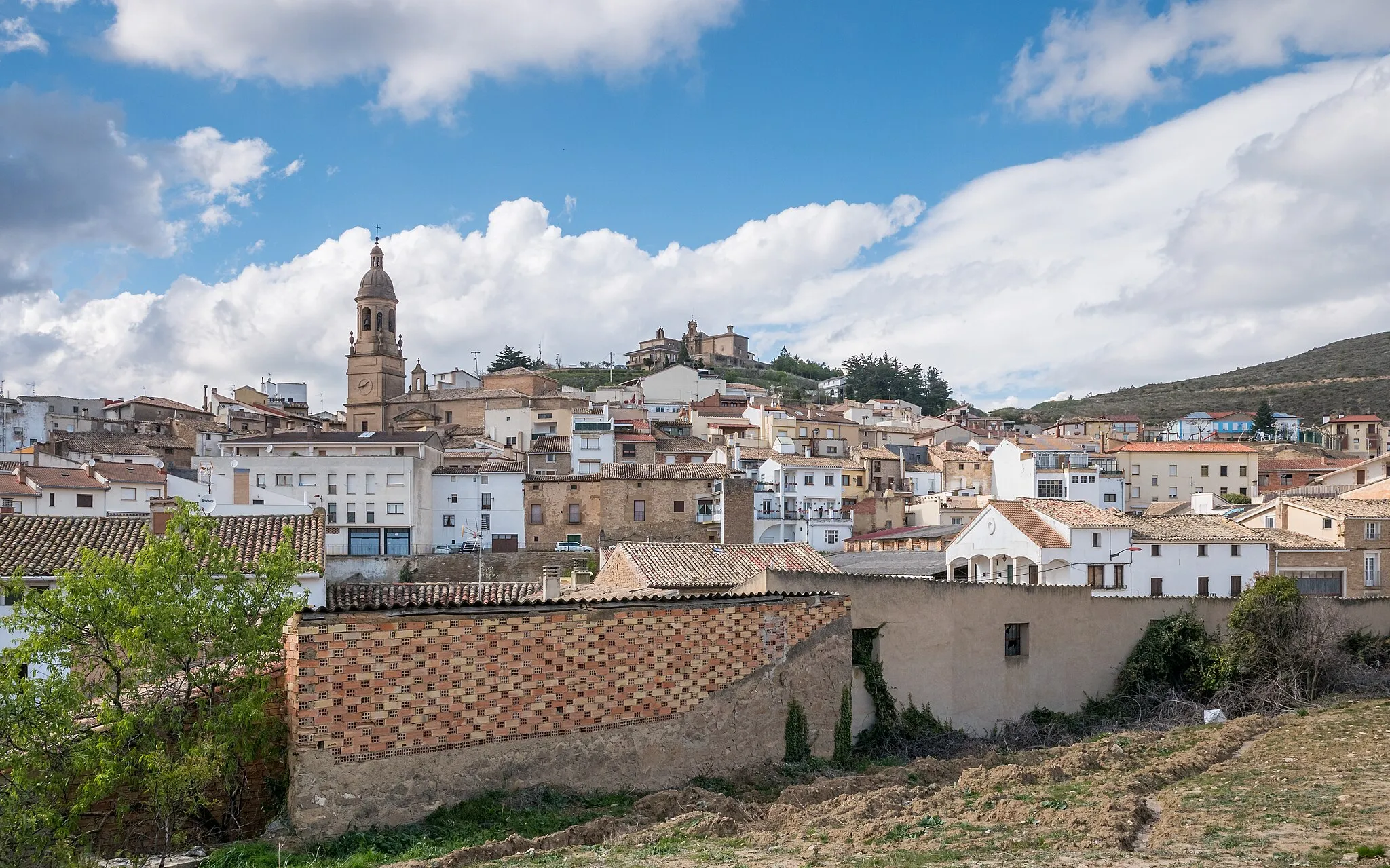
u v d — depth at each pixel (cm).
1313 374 16988
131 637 1678
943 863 1573
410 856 1780
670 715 2338
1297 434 12506
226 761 1800
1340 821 1702
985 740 2994
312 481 7156
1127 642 3419
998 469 9050
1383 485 6097
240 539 3127
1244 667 3244
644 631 2312
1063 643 3275
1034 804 1986
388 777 1972
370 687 1969
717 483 7381
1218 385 18350
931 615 2948
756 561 3475
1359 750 2339
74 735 1733
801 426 10388
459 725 2056
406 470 7175
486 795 2075
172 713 1819
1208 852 1565
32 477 5969
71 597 1766
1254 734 2741
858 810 1984
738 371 18100
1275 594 3331
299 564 2027
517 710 2128
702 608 2412
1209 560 5044
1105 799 1978
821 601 2652
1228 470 9612
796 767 2489
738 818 2064
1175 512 7650
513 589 3111
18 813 1560
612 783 2234
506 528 7531
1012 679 3144
